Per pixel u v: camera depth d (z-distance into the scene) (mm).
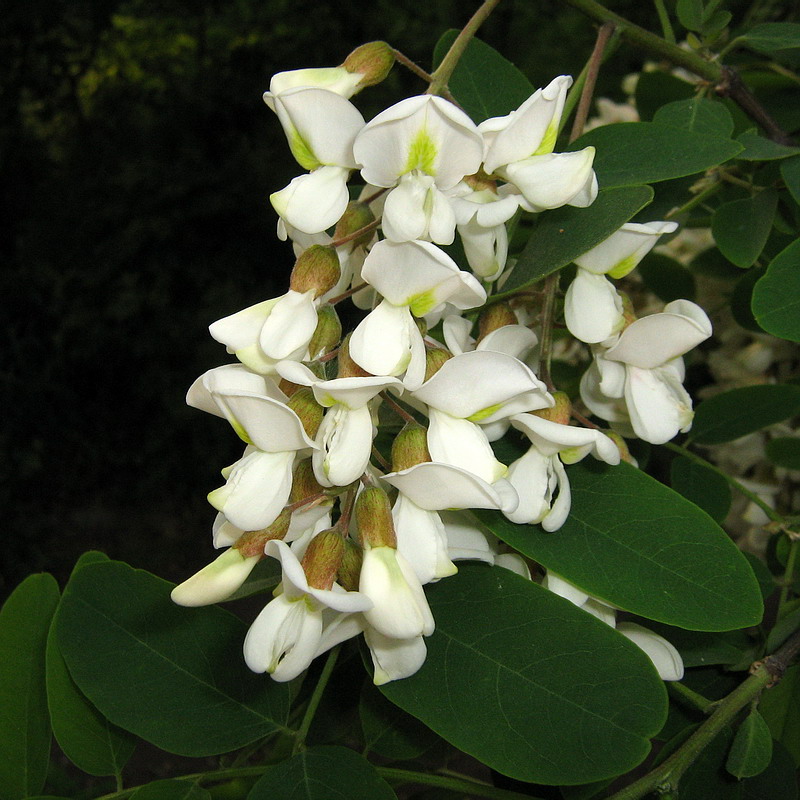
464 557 157
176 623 172
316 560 142
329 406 141
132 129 879
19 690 177
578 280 172
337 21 899
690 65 212
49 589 182
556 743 145
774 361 291
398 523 148
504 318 173
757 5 323
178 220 839
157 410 877
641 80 271
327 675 176
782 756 187
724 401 236
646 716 144
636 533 158
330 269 147
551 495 161
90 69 926
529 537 159
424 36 885
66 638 168
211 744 166
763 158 182
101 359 864
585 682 148
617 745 143
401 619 138
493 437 165
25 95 889
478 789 177
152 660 169
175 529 857
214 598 143
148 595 172
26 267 847
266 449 144
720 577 153
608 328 168
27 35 854
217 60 885
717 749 181
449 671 153
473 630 155
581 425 213
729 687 202
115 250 839
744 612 150
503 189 161
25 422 845
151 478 874
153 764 605
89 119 894
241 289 855
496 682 151
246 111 861
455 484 141
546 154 154
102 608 170
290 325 142
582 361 295
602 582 155
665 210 194
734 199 234
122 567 172
